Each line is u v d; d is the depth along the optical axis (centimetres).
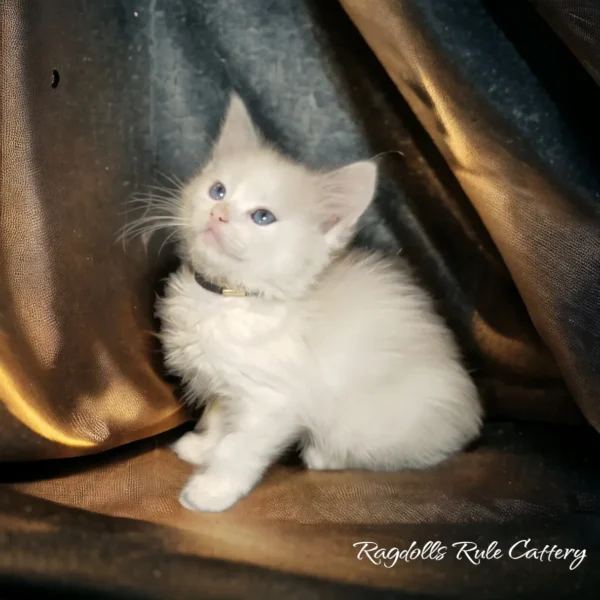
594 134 30
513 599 30
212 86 43
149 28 41
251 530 33
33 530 31
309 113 44
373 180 36
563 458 40
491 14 30
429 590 31
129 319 40
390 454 40
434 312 43
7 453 33
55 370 35
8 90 31
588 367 35
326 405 38
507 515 35
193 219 37
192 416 43
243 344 36
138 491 36
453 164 37
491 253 45
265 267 36
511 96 30
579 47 27
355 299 39
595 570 32
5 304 32
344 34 42
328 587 30
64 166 35
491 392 45
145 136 42
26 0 30
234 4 42
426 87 34
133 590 30
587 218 32
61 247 34
